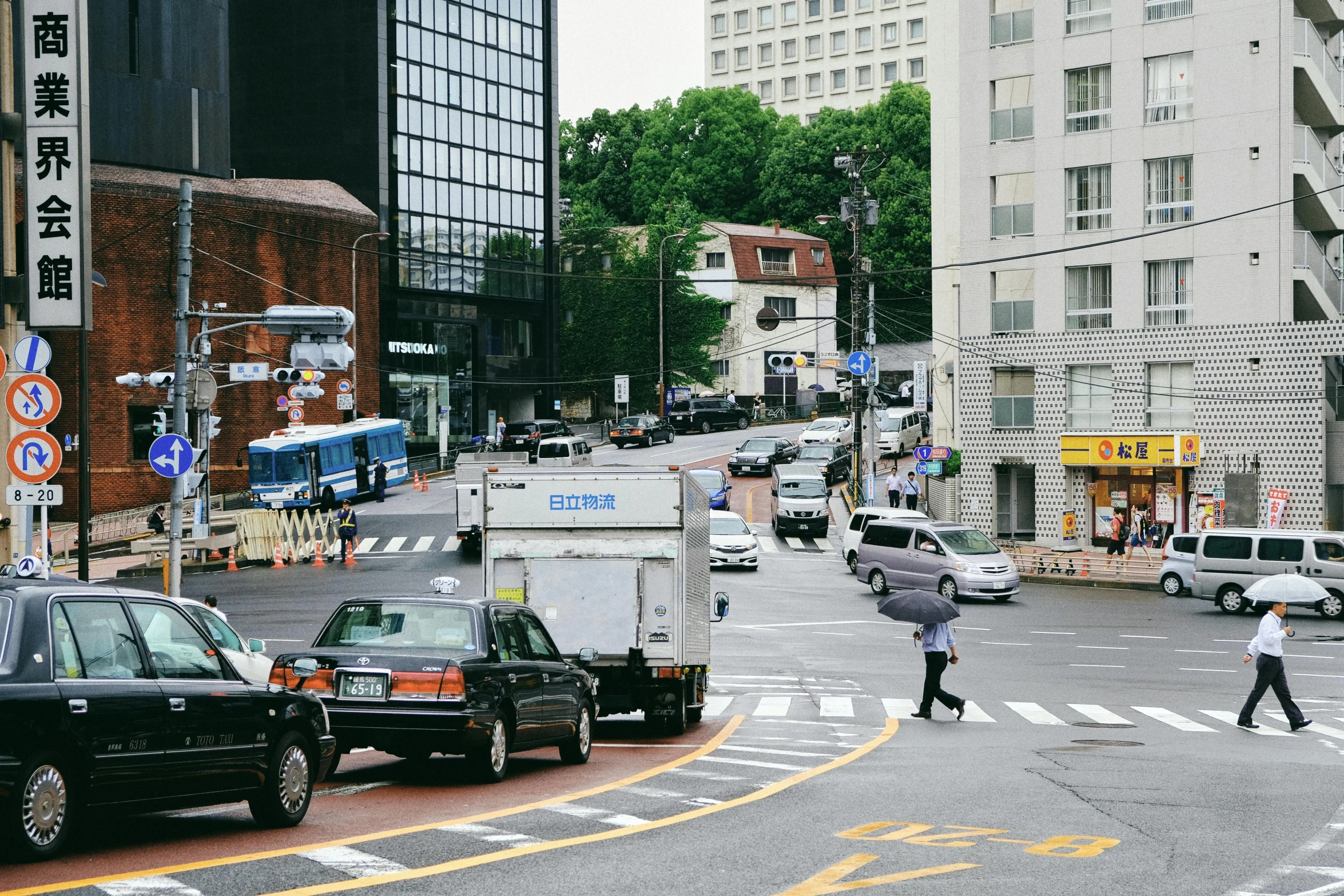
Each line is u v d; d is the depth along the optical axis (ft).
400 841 33.32
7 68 76.59
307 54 269.03
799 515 173.06
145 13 208.03
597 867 30.55
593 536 58.18
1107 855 32.73
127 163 206.90
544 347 305.32
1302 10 157.99
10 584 30.09
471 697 41.98
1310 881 29.99
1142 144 156.04
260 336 219.00
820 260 347.97
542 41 305.73
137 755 30.60
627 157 421.18
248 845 32.76
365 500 204.33
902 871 30.50
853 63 525.34
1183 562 130.31
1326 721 65.41
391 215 269.85
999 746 55.62
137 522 187.52
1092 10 159.43
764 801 40.60
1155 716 66.69
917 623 64.85
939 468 167.53
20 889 26.78
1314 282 151.43
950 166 193.47
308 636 94.99
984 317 166.30
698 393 335.47
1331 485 146.41
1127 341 156.66
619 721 68.90
